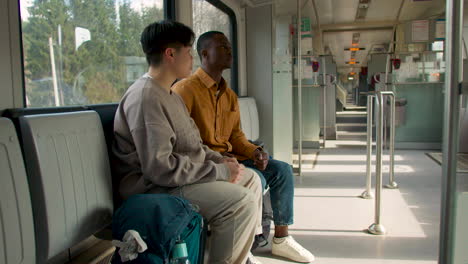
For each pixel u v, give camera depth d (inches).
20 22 63.4
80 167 61.2
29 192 52.4
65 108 67.9
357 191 157.4
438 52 252.8
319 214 130.0
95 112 69.7
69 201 57.9
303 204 141.3
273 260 94.9
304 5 278.4
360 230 115.0
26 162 53.8
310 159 230.1
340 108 467.5
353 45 559.5
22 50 64.4
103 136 69.9
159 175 65.1
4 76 59.6
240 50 183.9
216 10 164.2
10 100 60.9
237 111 103.5
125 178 70.6
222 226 66.6
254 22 186.1
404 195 151.0
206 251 68.3
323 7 302.7
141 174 69.9
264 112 189.5
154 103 67.2
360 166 207.3
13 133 51.0
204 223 64.3
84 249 77.8
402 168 200.8
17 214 49.5
